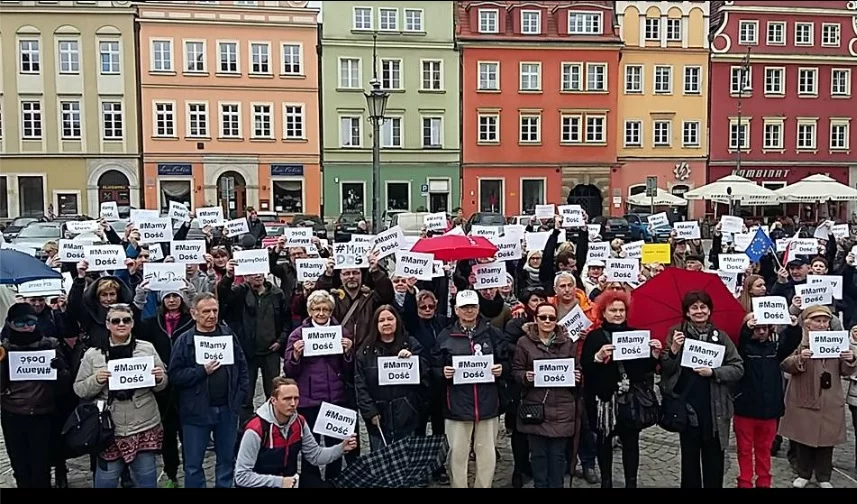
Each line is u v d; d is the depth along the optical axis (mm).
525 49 46562
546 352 6602
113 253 8984
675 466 7953
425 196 46500
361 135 45969
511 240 10070
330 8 45125
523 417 6656
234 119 44719
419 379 6746
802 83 49094
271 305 8695
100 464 6156
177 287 7410
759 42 48438
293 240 10992
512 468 7914
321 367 6891
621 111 47594
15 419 6496
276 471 5855
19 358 6461
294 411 5883
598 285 9234
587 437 7449
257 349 8617
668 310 6996
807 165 49375
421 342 7566
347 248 8375
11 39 42656
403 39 45719
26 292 7148
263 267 8586
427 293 7680
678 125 48000
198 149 44281
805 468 7180
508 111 46750
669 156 48094
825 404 7039
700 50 47844
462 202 46719
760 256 13250
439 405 7465
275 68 44812
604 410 6730
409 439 6457
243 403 6879
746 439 6809
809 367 7113
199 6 43875
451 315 9195
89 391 6148
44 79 42969
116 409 6168
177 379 6453
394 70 45875
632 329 6871
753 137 48781
